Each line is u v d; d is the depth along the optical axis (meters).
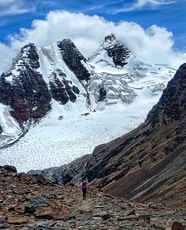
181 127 127.94
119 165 153.00
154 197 71.88
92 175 175.00
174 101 161.75
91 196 26.66
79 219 16.09
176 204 51.84
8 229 13.17
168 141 128.62
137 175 117.81
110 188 124.50
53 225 14.12
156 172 104.56
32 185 27.77
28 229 13.18
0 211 17.28
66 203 21.16
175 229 14.09
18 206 18.77
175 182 73.75
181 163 85.00
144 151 142.75
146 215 16.94
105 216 16.39
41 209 16.42
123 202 25.52
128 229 14.33
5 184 25.47
